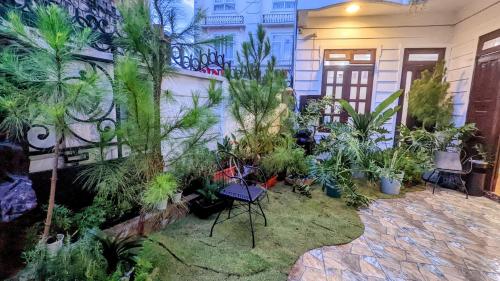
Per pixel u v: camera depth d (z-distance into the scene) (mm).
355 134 3844
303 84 5598
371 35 5148
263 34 3273
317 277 1811
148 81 1643
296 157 3852
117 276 1289
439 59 4914
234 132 3764
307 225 2588
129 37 1704
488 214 3057
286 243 2229
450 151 4223
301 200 3260
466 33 4355
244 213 2773
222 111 3314
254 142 3400
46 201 1683
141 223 1933
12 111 1151
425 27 4898
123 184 1718
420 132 4246
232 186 2535
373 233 2516
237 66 3357
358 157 3510
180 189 2301
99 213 1729
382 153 4145
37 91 1187
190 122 1646
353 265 1976
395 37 5055
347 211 3008
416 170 3959
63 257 1270
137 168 1701
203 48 2334
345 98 5457
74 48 1290
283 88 3322
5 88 1162
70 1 1941
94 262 1291
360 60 5277
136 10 1722
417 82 4703
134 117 1526
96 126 1964
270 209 2936
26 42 1231
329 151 3941
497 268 2008
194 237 2209
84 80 1256
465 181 3881
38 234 1437
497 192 3656
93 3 2180
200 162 2346
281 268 1879
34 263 1234
